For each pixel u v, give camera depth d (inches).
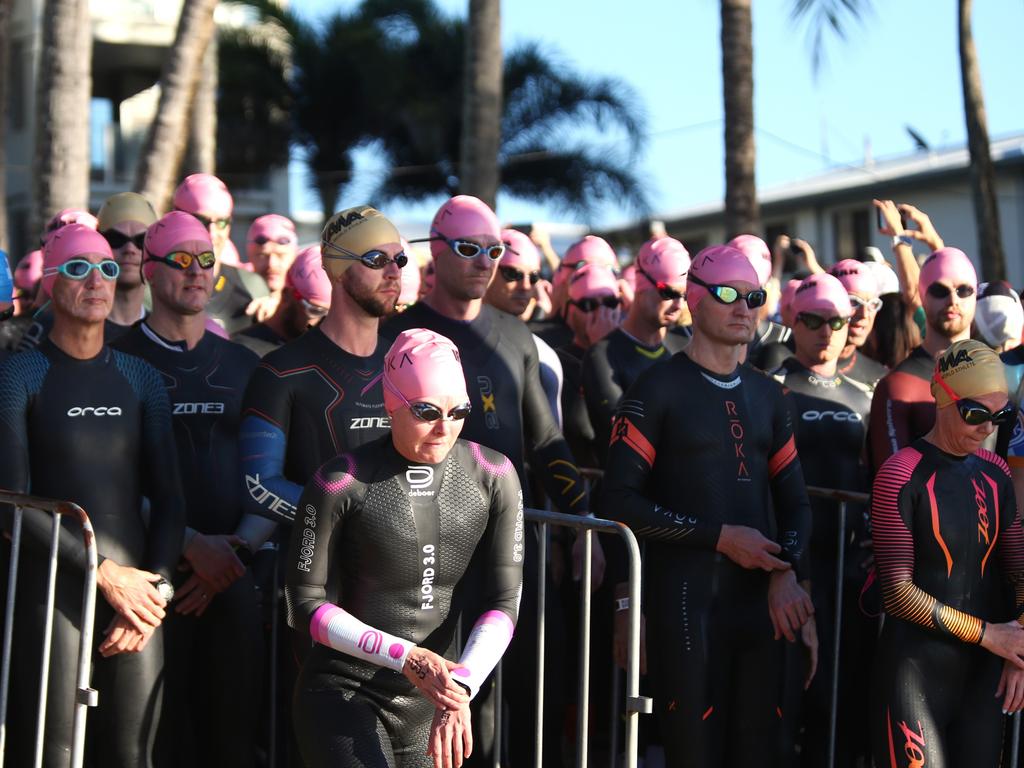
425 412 207.0
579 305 399.2
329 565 213.6
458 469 219.3
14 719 240.8
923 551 255.9
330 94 1312.7
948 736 254.8
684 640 261.1
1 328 344.2
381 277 256.7
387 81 1305.4
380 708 214.4
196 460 279.1
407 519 213.0
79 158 547.5
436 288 297.9
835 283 340.5
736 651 264.7
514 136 1326.3
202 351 287.9
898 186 1440.7
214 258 284.4
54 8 542.0
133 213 328.2
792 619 260.7
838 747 311.4
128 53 1379.2
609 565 328.8
